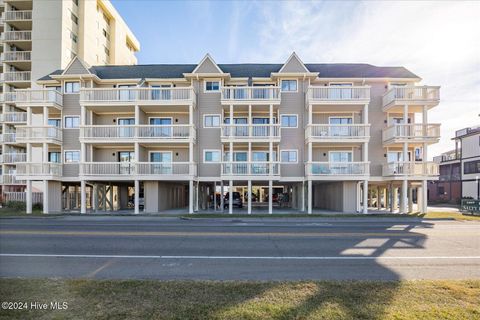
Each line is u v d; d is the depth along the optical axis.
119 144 24.17
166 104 23.30
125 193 28.64
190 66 27.61
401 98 22.91
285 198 34.06
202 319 3.96
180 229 14.05
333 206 25.83
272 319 3.97
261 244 10.25
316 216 19.97
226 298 4.73
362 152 23.88
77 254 8.71
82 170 22.61
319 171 22.55
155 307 4.35
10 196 30.06
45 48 33.94
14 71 36.47
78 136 24.70
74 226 15.34
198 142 24.64
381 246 9.91
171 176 22.67
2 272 6.82
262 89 23.52
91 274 6.63
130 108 24.20
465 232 13.23
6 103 35.69
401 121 25.25
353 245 10.08
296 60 24.52
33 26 34.12
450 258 8.23
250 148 23.05
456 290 5.14
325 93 23.30
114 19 46.09
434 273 6.76
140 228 14.42
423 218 19.33
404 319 3.98
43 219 19.45
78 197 32.16
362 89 23.14
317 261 7.87
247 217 19.73
